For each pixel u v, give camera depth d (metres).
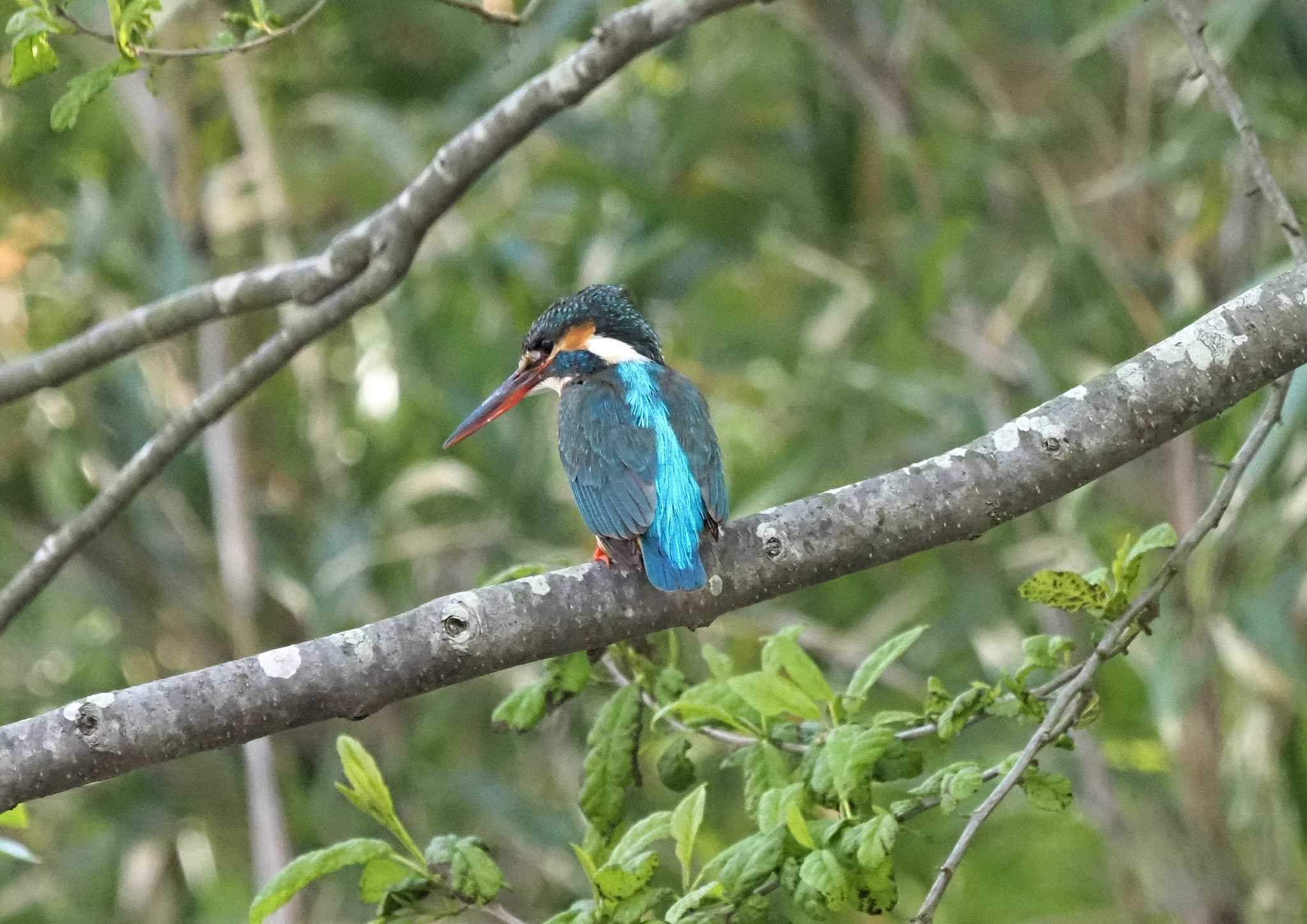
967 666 12.10
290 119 13.11
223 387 7.25
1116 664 11.14
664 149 12.28
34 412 12.53
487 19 6.35
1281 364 5.29
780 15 12.41
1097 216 12.52
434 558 12.94
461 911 5.20
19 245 12.53
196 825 12.73
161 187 11.52
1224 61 9.52
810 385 12.50
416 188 7.32
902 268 12.36
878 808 4.98
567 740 12.31
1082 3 12.46
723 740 5.77
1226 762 11.27
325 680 4.79
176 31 11.47
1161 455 11.91
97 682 12.99
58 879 12.60
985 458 5.26
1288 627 9.85
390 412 12.52
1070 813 12.19
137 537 12.78
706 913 4.92
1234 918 11.13
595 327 7.32
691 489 6.12
